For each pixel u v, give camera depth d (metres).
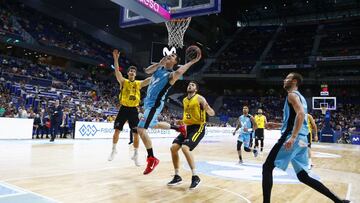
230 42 38.72
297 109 2.92
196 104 4.35
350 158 10.36
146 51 30.34
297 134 2.90
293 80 3.18
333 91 31.97
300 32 36.97
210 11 7.96
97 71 26.88
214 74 32.09
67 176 4.59
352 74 29.59
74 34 25.55
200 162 7.39
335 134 23.53
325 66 30.98
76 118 14.66
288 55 32.81
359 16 35.69
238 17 41.78
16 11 21.86
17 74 19.02
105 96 24.34
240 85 34.94
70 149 8.68
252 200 3.66
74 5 25.12
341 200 3.14
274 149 3.15
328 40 33.09
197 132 4.31
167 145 11.75
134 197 3.52
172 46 10.86
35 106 16.14
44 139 12.20
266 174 3.12
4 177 4.30
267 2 36.50
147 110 4.23
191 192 3.93
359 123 26.92
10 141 10.53
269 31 39.56
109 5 24.84
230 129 23.94
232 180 5.00
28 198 3.23
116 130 5.27
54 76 21.92
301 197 4.03
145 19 9.02
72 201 3.21
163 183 4.42
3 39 19.41
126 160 6.81
